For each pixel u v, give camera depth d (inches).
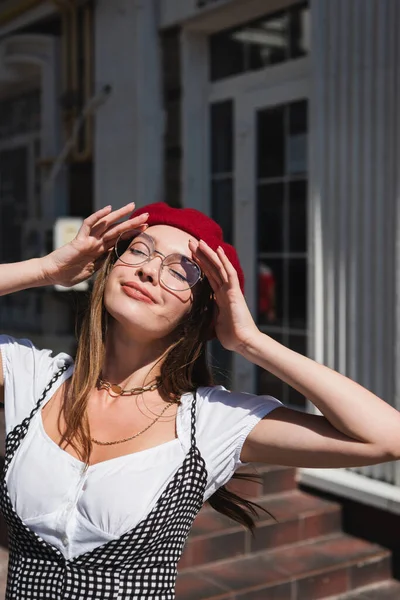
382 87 153.8
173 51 210.2
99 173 233.3
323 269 167.9
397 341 152.6
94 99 225.1
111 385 70.4
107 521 61.4
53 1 236.1
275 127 193.8
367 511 163.5
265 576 145.6
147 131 213.9
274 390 196.1
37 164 257.3
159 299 66.7
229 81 203.8
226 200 210.1
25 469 64.4
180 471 63.4
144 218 69.2
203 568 148.5
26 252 255.4
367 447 60.6
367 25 155.8
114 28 223.3
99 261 74.4
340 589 151.7
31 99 291.1
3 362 72.1
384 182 155.0
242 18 195.5
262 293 200.2
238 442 64.6
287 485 173.9
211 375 74.1
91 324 69.4
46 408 68.8
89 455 64.4
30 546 63.5
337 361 165.5
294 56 186.7
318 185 167.2
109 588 61.1
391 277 154.4
